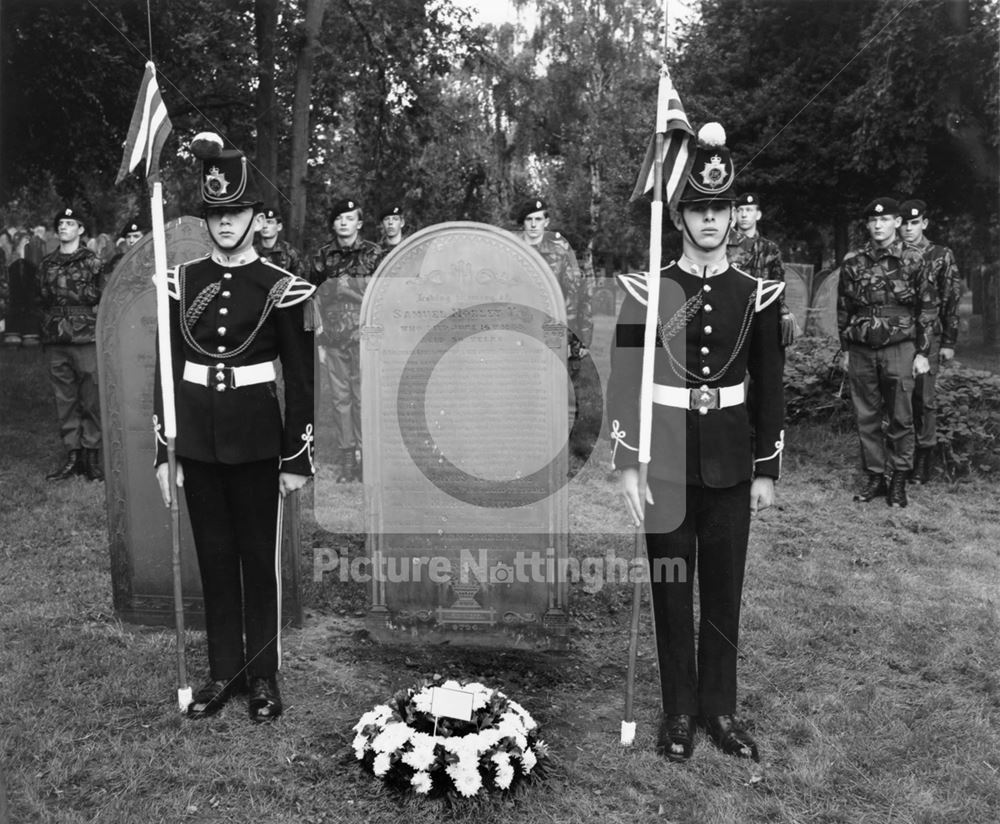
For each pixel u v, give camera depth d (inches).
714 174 123.3
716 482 124.4
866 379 261.3
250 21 489.7
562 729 134.1
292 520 169.2
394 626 165.0
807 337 423.5
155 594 171.9
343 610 181.6
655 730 133.3
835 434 331.0
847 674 152.6
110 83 482.0
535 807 114.4
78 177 548.4
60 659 154.9
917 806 114.8
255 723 134.6
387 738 119.3
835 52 587.2
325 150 538.6
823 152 583.5
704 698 130.4
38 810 111.2
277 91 485.7
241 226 138.2
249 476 139.9
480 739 117.8
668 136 123.9
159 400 139.6
